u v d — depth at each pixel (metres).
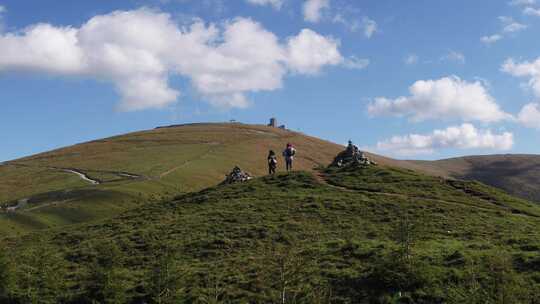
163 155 148.00
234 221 49.69
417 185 59.62
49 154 171.75
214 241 44.50
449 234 42.72
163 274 36.25
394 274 32.41
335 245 40.62
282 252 38.81
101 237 50.88
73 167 138.38
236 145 171.62
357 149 74.06
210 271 38.19
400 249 34.97
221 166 135.38
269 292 34.06
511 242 39.22
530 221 47.19
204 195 61.84
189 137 187.00
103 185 106.25
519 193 189.62
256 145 177.50
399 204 51.94
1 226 72.31
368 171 66.00
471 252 35.34
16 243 54.56
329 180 63.44
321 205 52.81
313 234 44.84
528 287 30.75
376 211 50.22
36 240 54.47
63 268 42.69
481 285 31.14
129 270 40.78
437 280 31.95
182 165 130.12
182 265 40.19
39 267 41.94
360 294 32.28
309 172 68.00
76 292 37.41
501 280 30.69
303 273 35.78
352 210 50.94
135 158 145.00
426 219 47.03
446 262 34.16
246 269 37.78
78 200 88.06
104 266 41.81
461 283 31.53
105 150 167.38
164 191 100.44
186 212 55.38
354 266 35.88
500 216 48.72
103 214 80.50
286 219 49.12
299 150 182.75
